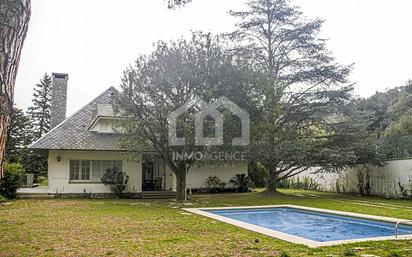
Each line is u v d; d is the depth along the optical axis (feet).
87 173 77.61
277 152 78.89
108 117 77.97
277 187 118.83
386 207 58.13
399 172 76.64
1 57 9.75
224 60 62.90
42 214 46.14
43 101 167.73
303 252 24.71
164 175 89.10
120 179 76.64
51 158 75.15
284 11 82.74
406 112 116.88
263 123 68.59
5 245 27.12
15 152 126.31
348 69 81.15
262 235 32.01
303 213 55.26
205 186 90.22
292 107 82.48
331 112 81.92
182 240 29.48
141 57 64.13
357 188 89.25
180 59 61.98
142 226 36.96
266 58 85.87
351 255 23.57
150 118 63.16
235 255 24.07
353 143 79.36
